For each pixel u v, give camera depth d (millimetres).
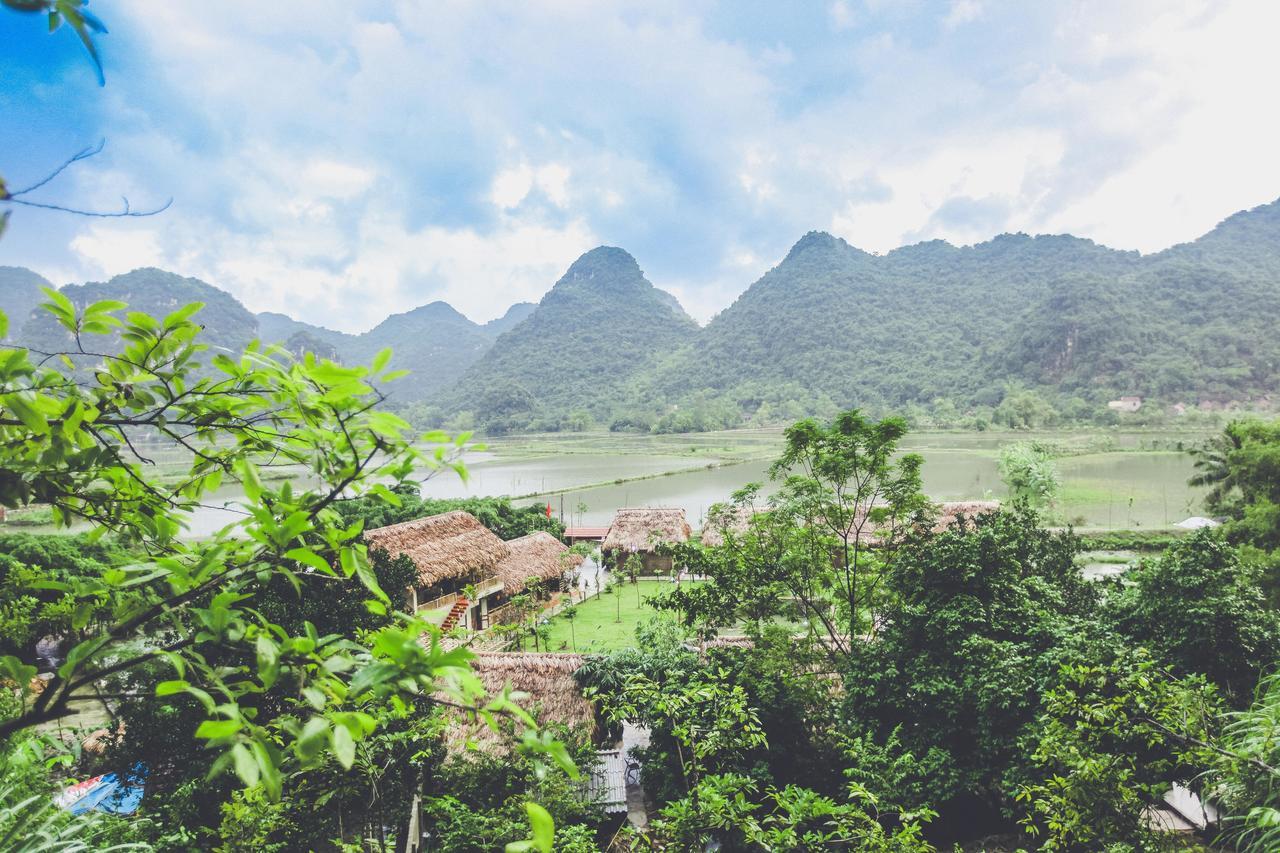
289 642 1920
